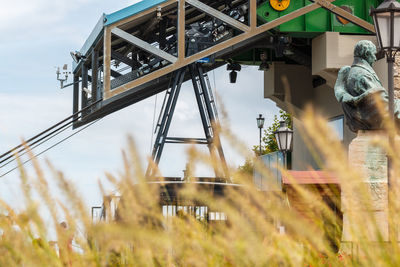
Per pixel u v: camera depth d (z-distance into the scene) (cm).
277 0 2027
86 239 182
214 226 194
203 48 2059
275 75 2370
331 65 2011
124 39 1969
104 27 1975
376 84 1393
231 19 1967
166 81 2194
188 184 189
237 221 190
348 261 197
